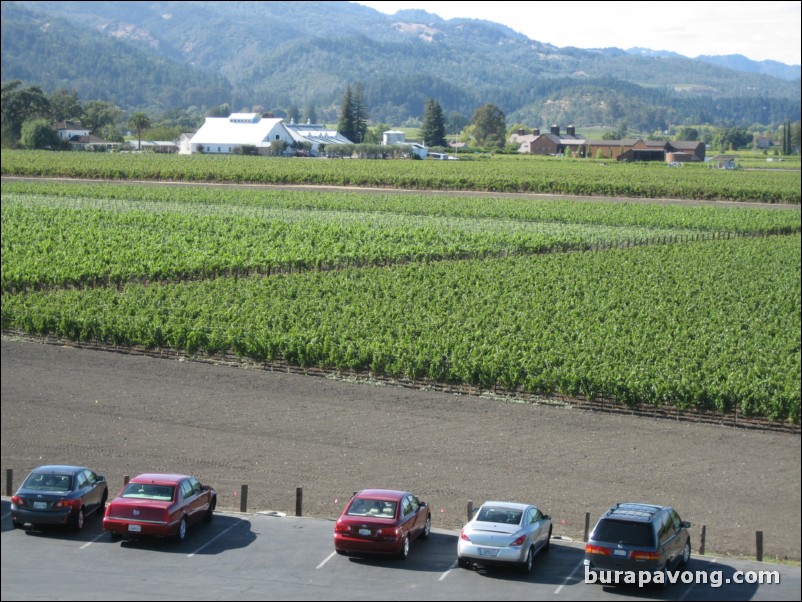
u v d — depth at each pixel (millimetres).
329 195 135625
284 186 156750
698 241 101812
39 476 29719
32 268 75438
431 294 68500
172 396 46125
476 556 26156
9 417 42156
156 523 27703
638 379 45875
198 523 30562
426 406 45312
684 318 63688
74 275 73875
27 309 59594
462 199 133875
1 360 52312
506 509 27203
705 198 150500
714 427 43531
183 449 38594
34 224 103438
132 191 138000
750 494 34594
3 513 31188
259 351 52812
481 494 34156
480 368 48250
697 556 28969
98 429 40875
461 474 36156
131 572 25828
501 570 26891
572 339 57031
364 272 78062
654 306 66562
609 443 40375
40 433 40094
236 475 35781
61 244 90312
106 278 76500
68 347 56219
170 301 64312
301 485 34844
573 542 29656
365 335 55469
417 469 36688
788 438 42031
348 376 50719
